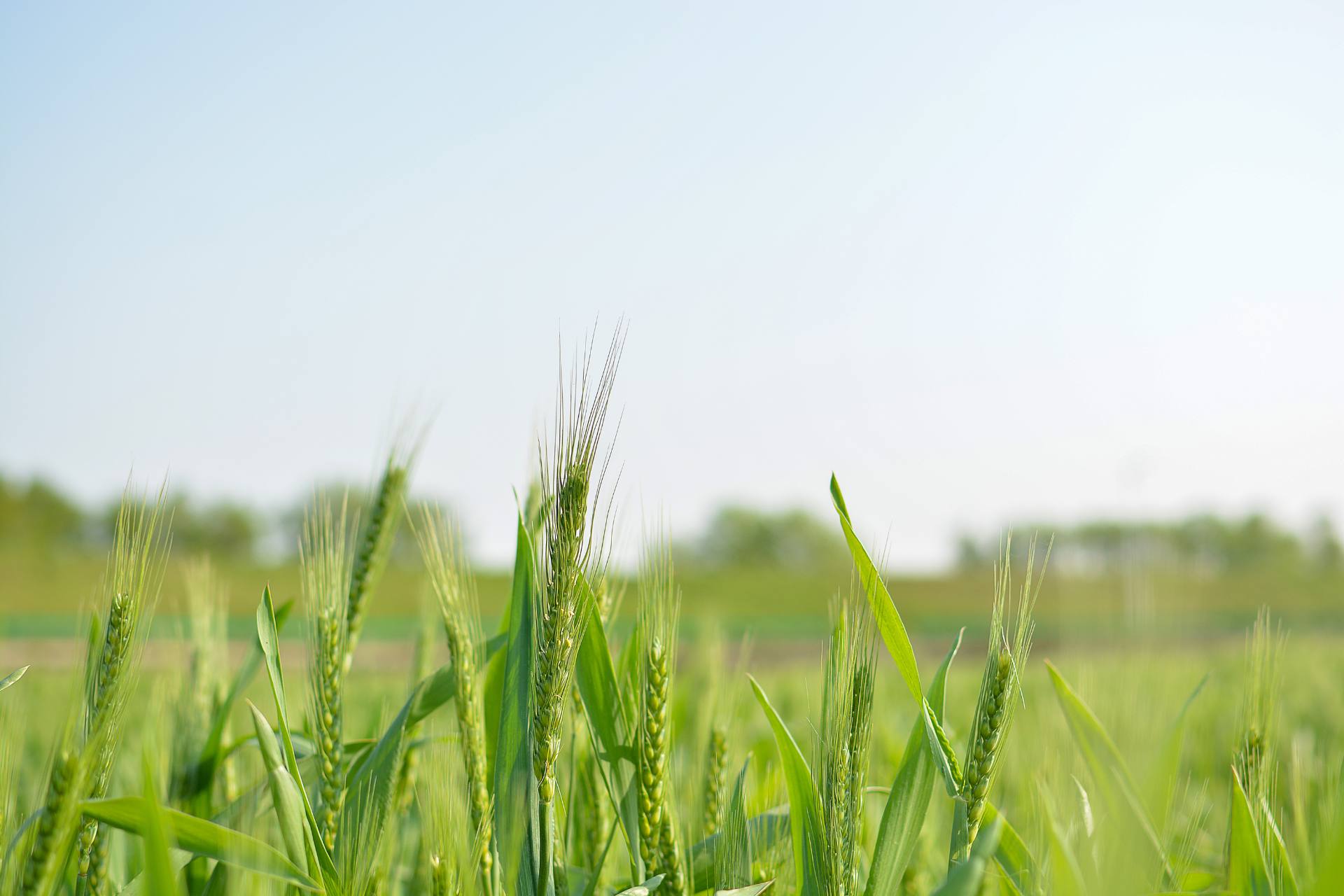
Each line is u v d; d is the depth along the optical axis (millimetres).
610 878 811
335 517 789
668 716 760
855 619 734
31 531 18438
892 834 742
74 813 672
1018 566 727
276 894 736
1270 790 783
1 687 729
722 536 28391
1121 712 709
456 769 763
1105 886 670
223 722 851
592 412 727
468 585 790
